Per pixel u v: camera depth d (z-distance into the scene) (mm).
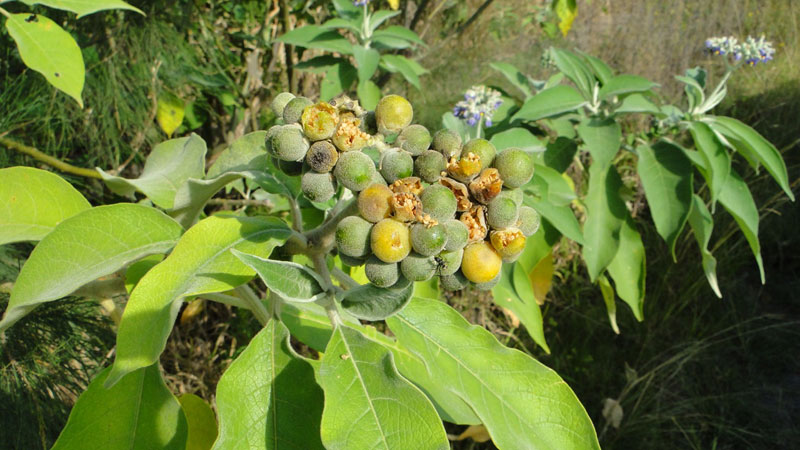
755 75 7496
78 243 1528
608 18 7125
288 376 1430
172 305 1311
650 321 5281
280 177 1848
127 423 1586
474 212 1230
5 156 2740
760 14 7965
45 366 2355
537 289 3303
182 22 3361
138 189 1923
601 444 4500
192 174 2008
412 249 1182
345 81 3436
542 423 1504
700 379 5074
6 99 2715
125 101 3197
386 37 3520
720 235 5988
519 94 5551
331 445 1210
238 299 1804
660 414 4664
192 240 1438
